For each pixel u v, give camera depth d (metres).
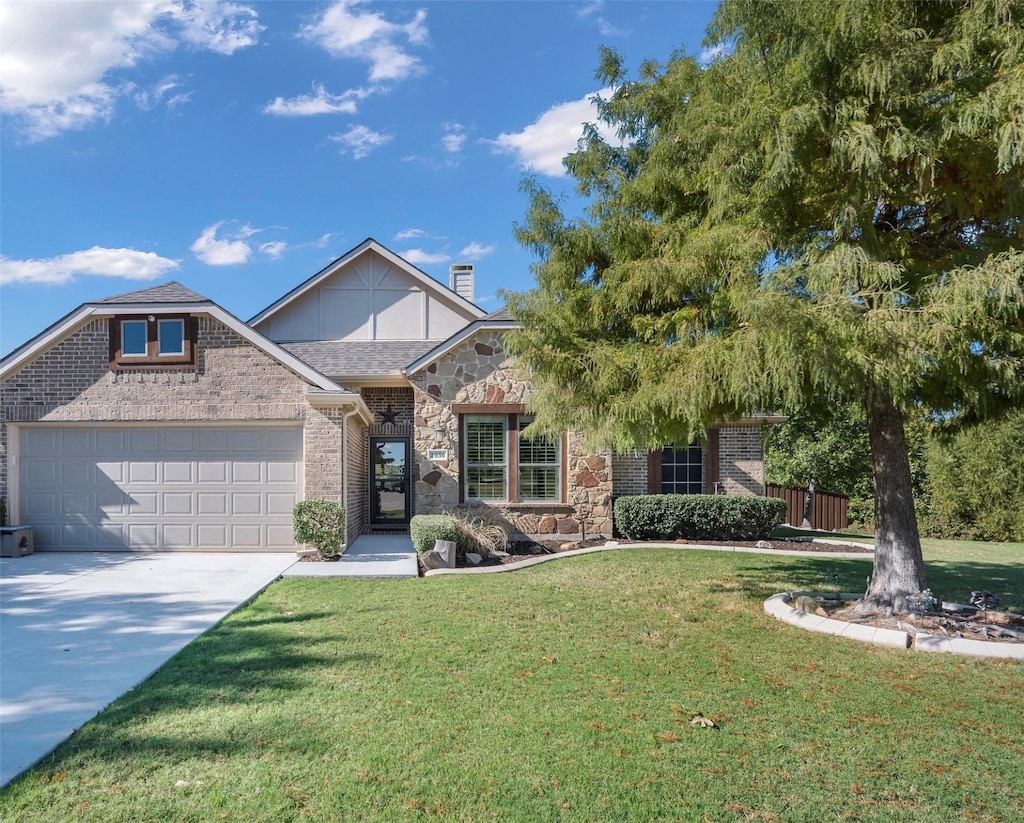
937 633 6.89
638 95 7.98
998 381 6.17
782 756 4.15
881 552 7.82
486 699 5.00
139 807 3.44
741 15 6.48
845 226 6.18
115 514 12.77
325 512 11.77
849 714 4.87
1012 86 5.21
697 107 7.26
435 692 5.12
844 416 22.59
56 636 6.81
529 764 3.96
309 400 12.37
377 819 3.36
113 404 12.71
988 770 4.03
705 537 14.80
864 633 6.92
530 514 14.32
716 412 7.59
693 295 7.32
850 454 23.86
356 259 18.47
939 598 8.76
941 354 5.35
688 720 4.67
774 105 6.38
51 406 12.70
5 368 12.62
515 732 4.41
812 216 6.75
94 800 3.52
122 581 9.79
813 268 5.73
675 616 7.79
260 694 5.06
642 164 8.16
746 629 7.24
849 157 5.93
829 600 8.39
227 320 12.66
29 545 12.44
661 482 15.79
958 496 19.42
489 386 14.38
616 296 7.50
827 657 6.26
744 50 6.61
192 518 12.74
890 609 7.54
